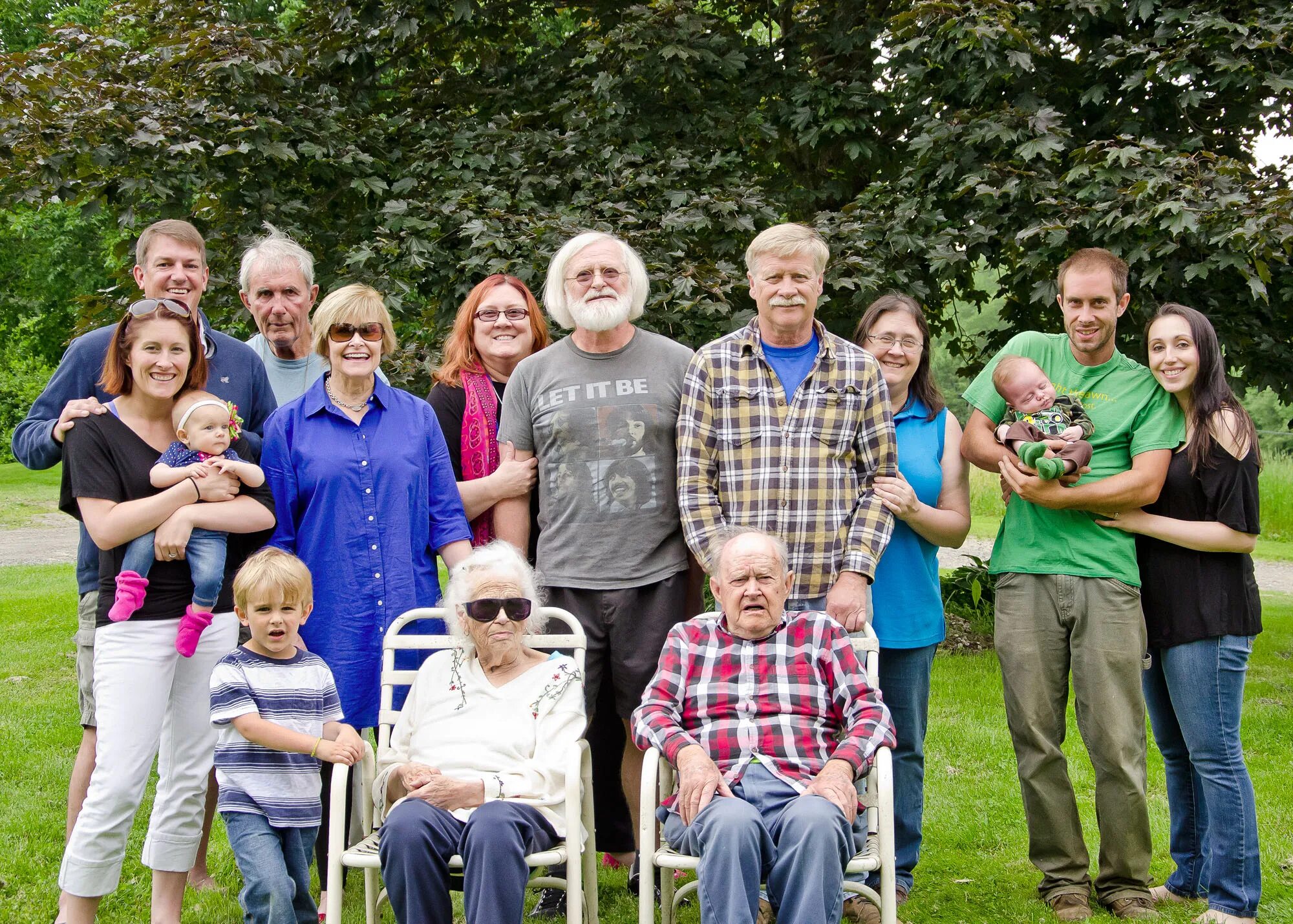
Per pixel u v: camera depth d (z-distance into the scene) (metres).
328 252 8.12
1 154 7.04
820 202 9.08
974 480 18.94
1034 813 3.79
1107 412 3.76
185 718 3.42
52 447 3.55
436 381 4.32
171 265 3.90
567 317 3.89
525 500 4.00
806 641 3.28
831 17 9.20
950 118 7.68
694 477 3.60
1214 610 3.56
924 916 3.75
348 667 3.61
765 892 3.32
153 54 8.06
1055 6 7.73
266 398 4.05
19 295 28.00
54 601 10.84
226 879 4.12
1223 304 7.83
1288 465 20.91
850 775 3.01
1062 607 3.69
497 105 9.08
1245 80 7.27
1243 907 3.54
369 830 3.35
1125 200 6.97
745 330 3.71
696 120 8.50
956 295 9.12
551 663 3.43
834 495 3.54
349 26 8.66
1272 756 5.82
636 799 4.04
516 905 2.89
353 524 3.64
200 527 3.36
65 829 4.58
